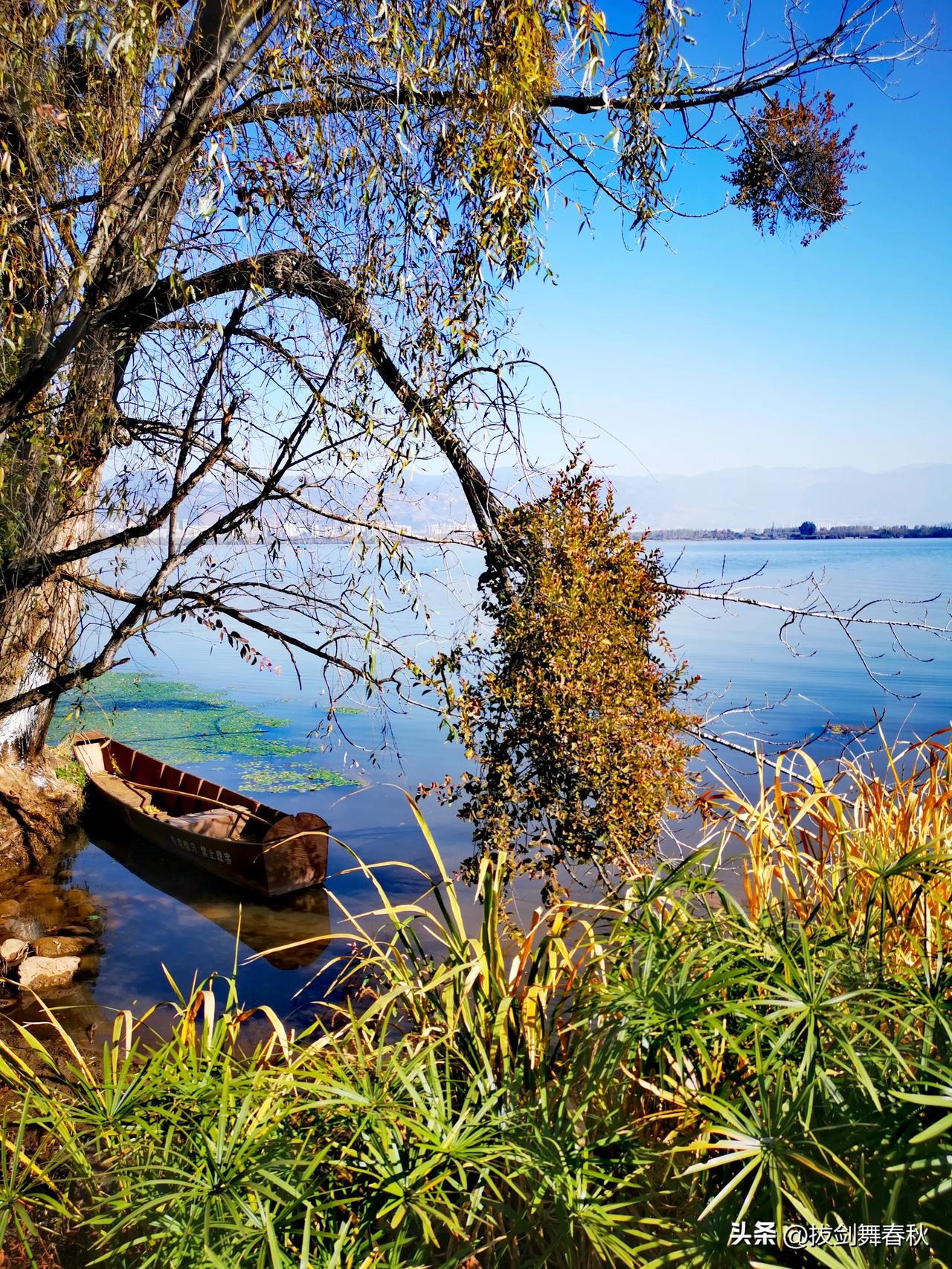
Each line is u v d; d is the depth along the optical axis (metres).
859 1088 2.01
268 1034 5.55
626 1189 2.13
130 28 3.83
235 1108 2.24
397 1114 2.09
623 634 5.69
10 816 9.91
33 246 4.34
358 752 14.54
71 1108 2.45
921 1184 1.80
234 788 12.28
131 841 10.56
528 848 5.64
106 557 6.28
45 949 7.29
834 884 3.12
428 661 5.68
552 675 5.45
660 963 2.37
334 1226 2.05
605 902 3.08
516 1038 2.64
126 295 4.97
